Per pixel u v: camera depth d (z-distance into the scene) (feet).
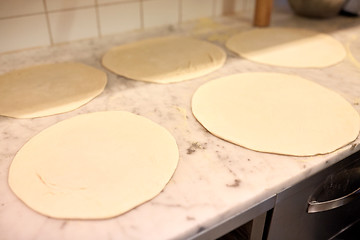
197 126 2.09
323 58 3.07
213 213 1.48
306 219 2.05
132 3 3.54
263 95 2.43
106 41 3.46
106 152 1.86
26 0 2.97
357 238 2.77
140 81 2.64
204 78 2.70
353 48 3.33
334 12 4.10
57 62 2.99
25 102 2.35
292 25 4.00
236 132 2.00
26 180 1.66
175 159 1.79
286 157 1.82
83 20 3.34
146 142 1.93
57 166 1.76
